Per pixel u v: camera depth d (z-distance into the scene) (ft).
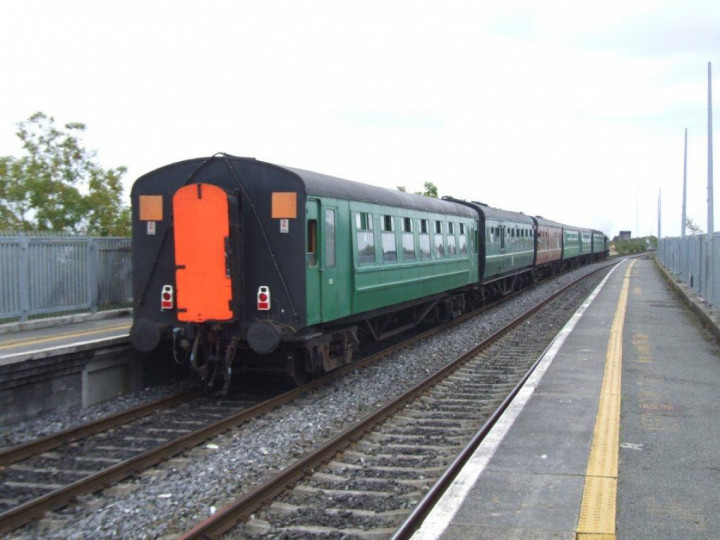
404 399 29.50
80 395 29.81
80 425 25.73
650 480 17.28
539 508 15.24
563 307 70.08
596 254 205.26
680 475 17.65
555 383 28.89
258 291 30.25
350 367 37.37
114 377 32.22
